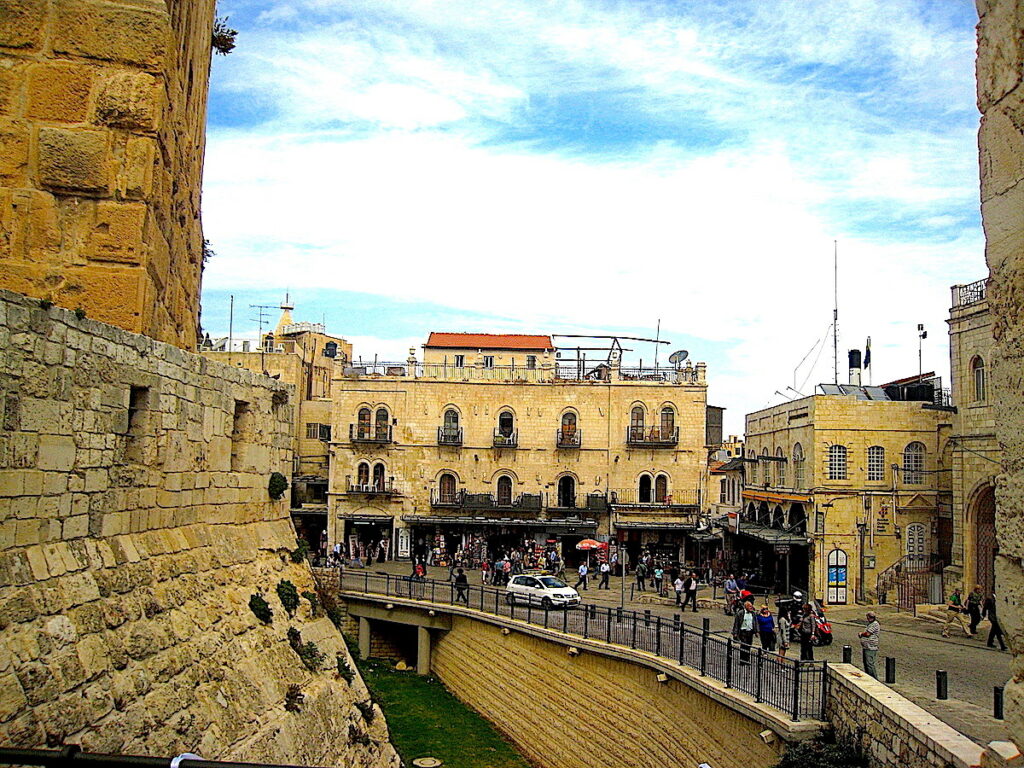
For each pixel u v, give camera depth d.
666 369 66.00
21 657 8.19
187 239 14.51
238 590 13.68
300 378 76.62
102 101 11.23
